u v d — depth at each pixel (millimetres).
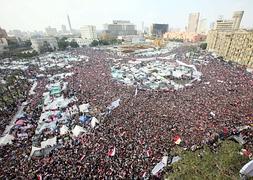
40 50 161250
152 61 113500
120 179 24328
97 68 93750
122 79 74938
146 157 28484
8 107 49656
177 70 88625
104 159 28141
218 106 45500
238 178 21703
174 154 28812
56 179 24359
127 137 33812
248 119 38688
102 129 37125
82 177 24578
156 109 45156
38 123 41531
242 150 28062
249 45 96750
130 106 47375
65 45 178000
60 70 91625
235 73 82125
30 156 30109
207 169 24000
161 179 24359
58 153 30172
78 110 46688
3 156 30094
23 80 72500
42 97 56625
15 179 24562
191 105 46875
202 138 32531
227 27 199000
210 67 94188
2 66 106625
